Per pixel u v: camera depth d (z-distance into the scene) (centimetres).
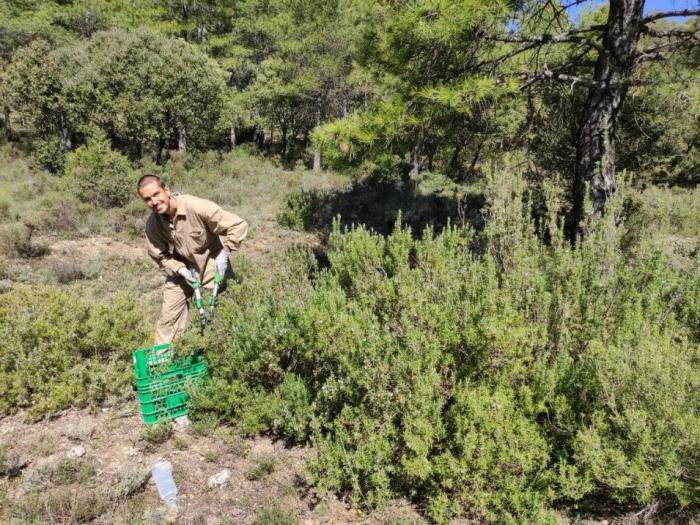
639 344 276
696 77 689
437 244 475
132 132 1662
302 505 291
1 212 1072
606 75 644
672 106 962
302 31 2281
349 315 370
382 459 285
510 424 275
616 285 357
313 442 317
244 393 374
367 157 733
